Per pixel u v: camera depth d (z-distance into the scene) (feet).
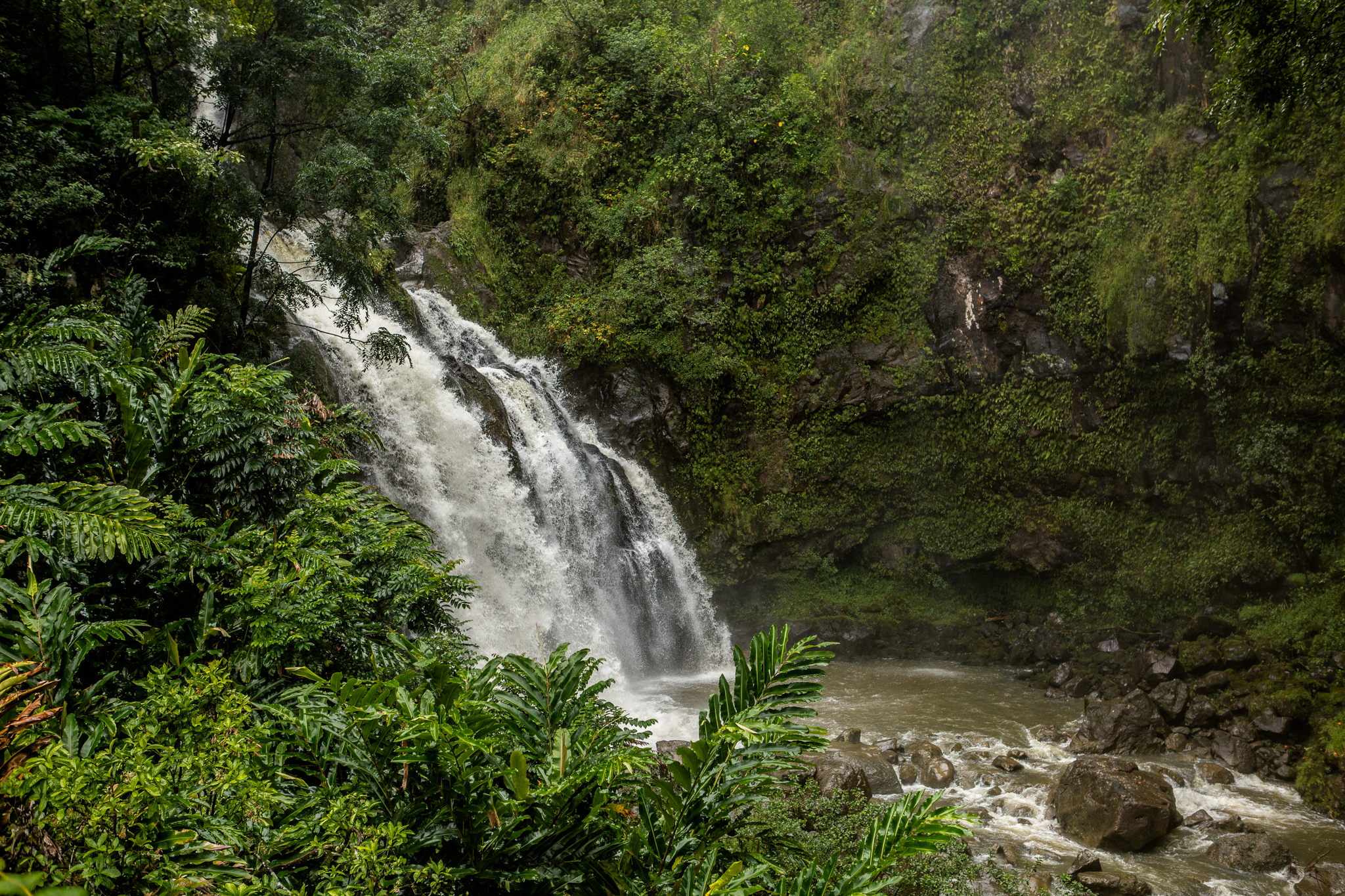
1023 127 53.67
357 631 14.19
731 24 61.05
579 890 8.49
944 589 56.39
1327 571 43.91
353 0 38.14
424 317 49.29
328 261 33.50
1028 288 52.90
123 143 26.58
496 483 42.80
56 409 14.10
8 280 19.80
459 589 17.80
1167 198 48.67
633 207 57.11
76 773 7.30
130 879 6.97
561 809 8.70
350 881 7.45
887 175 56.03
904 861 21.21
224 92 32.17
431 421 41.60
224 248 32.73
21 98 27.20
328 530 16.74
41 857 6.90
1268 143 44.55
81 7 27.30
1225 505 48.37
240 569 14.16
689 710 40.63
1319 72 31.30
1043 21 54.19
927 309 55.16
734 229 56.90
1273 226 44.37
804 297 56.18
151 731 8.82
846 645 53.52
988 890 22.20
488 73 61.16
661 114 59.36
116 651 12.75
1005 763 34.09
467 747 8.32
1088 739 36.70
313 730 9.61
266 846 7.91
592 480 49.49
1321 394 43.91
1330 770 32.17
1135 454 50.70
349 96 33.68
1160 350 48.14
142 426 16.05
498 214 59.06
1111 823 27.14
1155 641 48.52
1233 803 31.68
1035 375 52.80
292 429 18.56
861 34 58.70
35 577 11.59
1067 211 52.19
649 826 8.93
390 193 36.68
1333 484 44.16
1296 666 38.78
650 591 50.62
